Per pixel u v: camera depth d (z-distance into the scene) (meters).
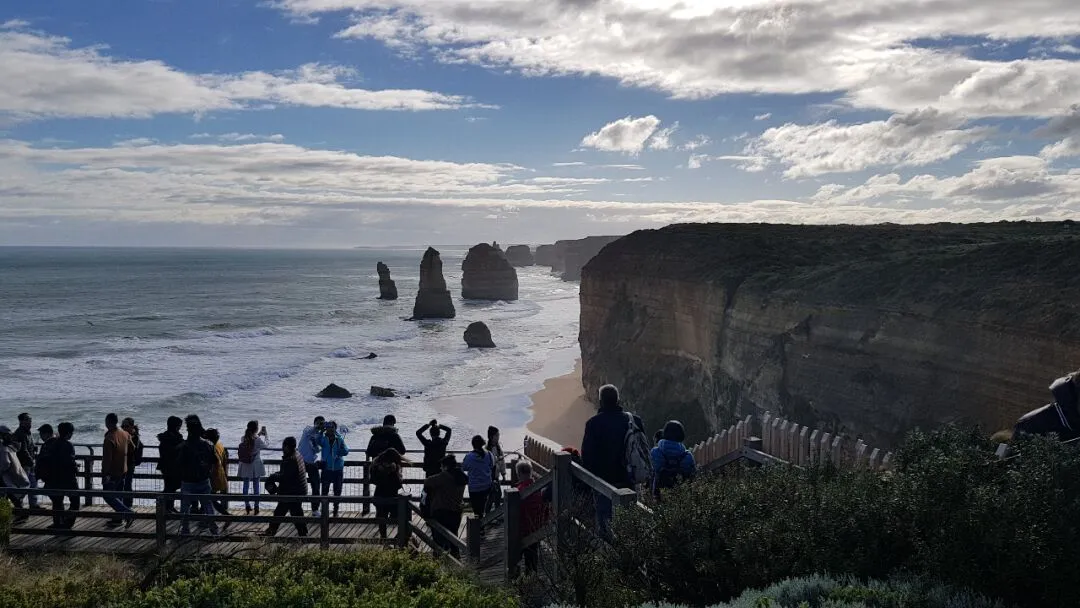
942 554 5.52
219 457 13.52
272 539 11.74
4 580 9.07
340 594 7.19
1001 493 5.79
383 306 154.62
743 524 6.63
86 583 8.35
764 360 37.25
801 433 11.31
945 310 28.14
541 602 7.60
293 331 107.69
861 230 57.00
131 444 14.42
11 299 158.12
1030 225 55.69
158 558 9.29
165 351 83.56
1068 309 23.58
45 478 12.80
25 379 63.94
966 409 25.80
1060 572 5.14
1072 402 7.37
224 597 7.00
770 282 40.94
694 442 43.81
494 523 13.00
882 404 29.22
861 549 5.99
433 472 13.91
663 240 58.81
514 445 40.88
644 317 53.97
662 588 6.62
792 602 5.30
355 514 14.83
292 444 13.13
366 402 53.31
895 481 6.48
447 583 7.47
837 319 33.22
